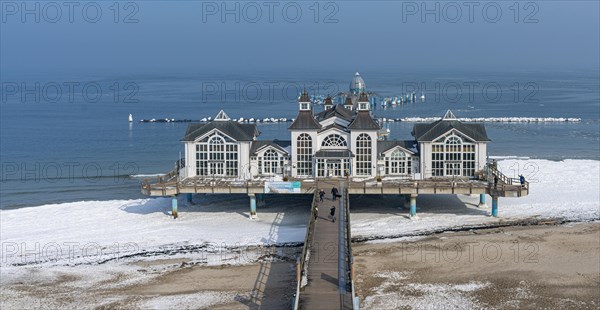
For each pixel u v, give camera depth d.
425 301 55.41
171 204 88.75
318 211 72.62
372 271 62.41
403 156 86.62
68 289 59.66
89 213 84.94
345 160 86.06
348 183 80.88
